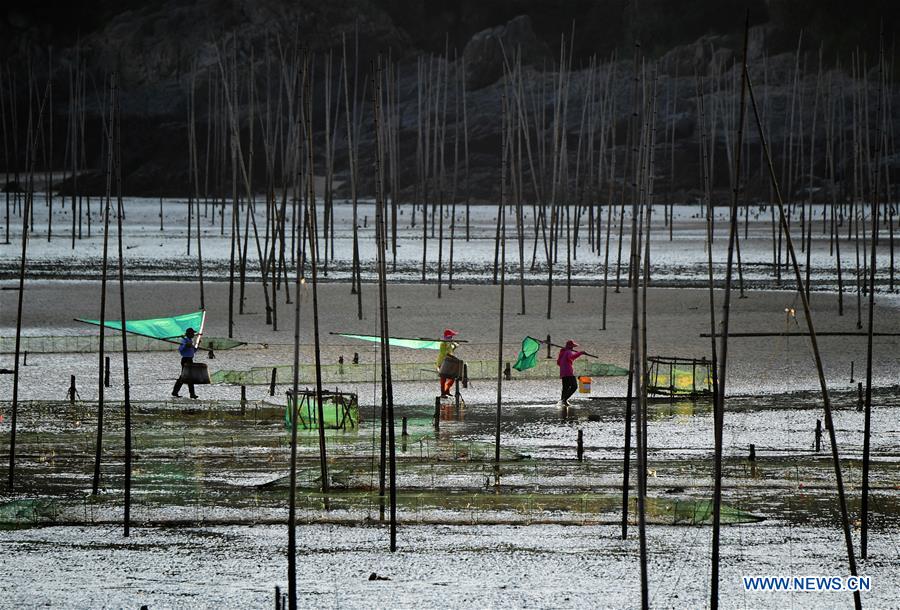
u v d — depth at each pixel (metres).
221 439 69.88
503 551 47.38
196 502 55.25
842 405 81.56
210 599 40.81
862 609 40.25
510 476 60.47
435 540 49.28
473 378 94.94
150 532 50.34
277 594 38.22
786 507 54.69
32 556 46.44
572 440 70.56
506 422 76.38
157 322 101.44
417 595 41.47
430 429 73.62
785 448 67.62
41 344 107.38
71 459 64.44
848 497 56.38
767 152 39.38
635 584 43.06
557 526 51.62
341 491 57.44
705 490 58.00
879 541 49.28
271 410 78.88
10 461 58.84
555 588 42.28
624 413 79.94
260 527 51.22
